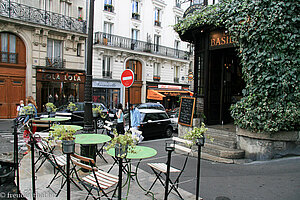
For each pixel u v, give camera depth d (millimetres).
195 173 5496
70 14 19094
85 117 5871
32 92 16906
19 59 16516
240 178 5082
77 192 4258
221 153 6555
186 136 3945
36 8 16719
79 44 19656
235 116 6801
